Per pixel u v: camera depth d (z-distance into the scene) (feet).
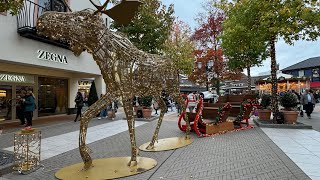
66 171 16.76
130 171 16.47
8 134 31.96
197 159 19.38
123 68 17.60
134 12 15.75
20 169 16.97
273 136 27.91
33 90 50.60
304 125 33.30
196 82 93.50
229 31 38.47
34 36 36.40
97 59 16.94
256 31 35.70
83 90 77.71
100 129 35.81
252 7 34.58
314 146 22.99
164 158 19.79
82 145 16.99
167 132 32.53
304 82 75.72
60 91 58.90
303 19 32.42
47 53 40.24
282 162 17.89
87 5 51.29
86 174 16.06
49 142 26.89
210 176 15.53
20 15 35.50
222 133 30.86
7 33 33.65
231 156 20.04
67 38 15.94
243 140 26.21
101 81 58.49
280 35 34.53
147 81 19.63
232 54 62.44
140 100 50.16
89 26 16.03
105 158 19.86
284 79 74.33
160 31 48.78
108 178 15.35
